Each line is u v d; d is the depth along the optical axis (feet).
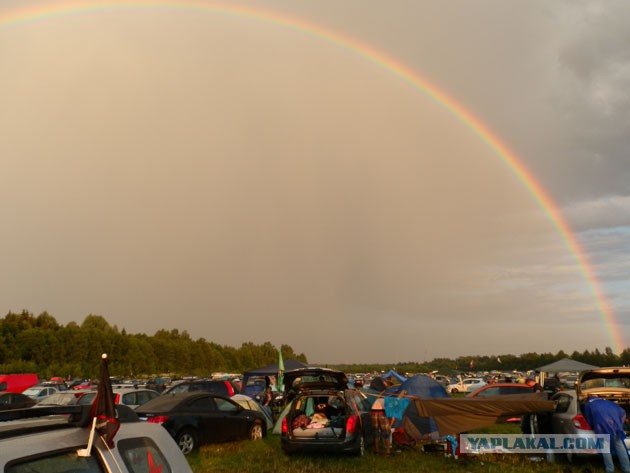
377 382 83.05
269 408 74.84
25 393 105.19
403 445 47.52
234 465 41.27
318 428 43.73
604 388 40.88
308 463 41.65
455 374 266.36
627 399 39.99
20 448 9.90
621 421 37.19
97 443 11.46
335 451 43.01
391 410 46.01
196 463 42.06
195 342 433.07
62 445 10.74
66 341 288.92
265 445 51.26
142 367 333.62
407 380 51.52
